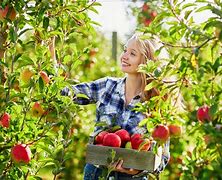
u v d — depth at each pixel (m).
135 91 3.75
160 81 3.02
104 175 3.49
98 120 3.81
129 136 3.52
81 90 3.84
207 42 2.82
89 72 7.64
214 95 2.80
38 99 3.26
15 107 3.28
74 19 3.52
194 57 2.85
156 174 3.65
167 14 2.98
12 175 3.27
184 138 5.68
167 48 3.07
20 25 3.32
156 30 2.98
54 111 3.35
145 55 3.69
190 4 2.92
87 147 3.48
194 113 2.89
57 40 4.51
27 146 3.18
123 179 3.65
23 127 3.26
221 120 2.81
